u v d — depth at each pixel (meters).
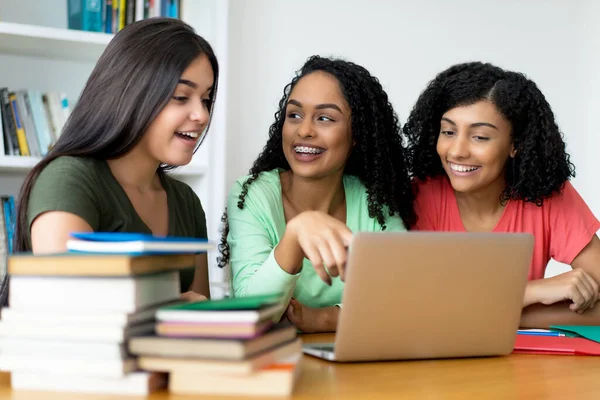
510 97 1.79
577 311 1.63
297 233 1.14
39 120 2.60
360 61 3.48
